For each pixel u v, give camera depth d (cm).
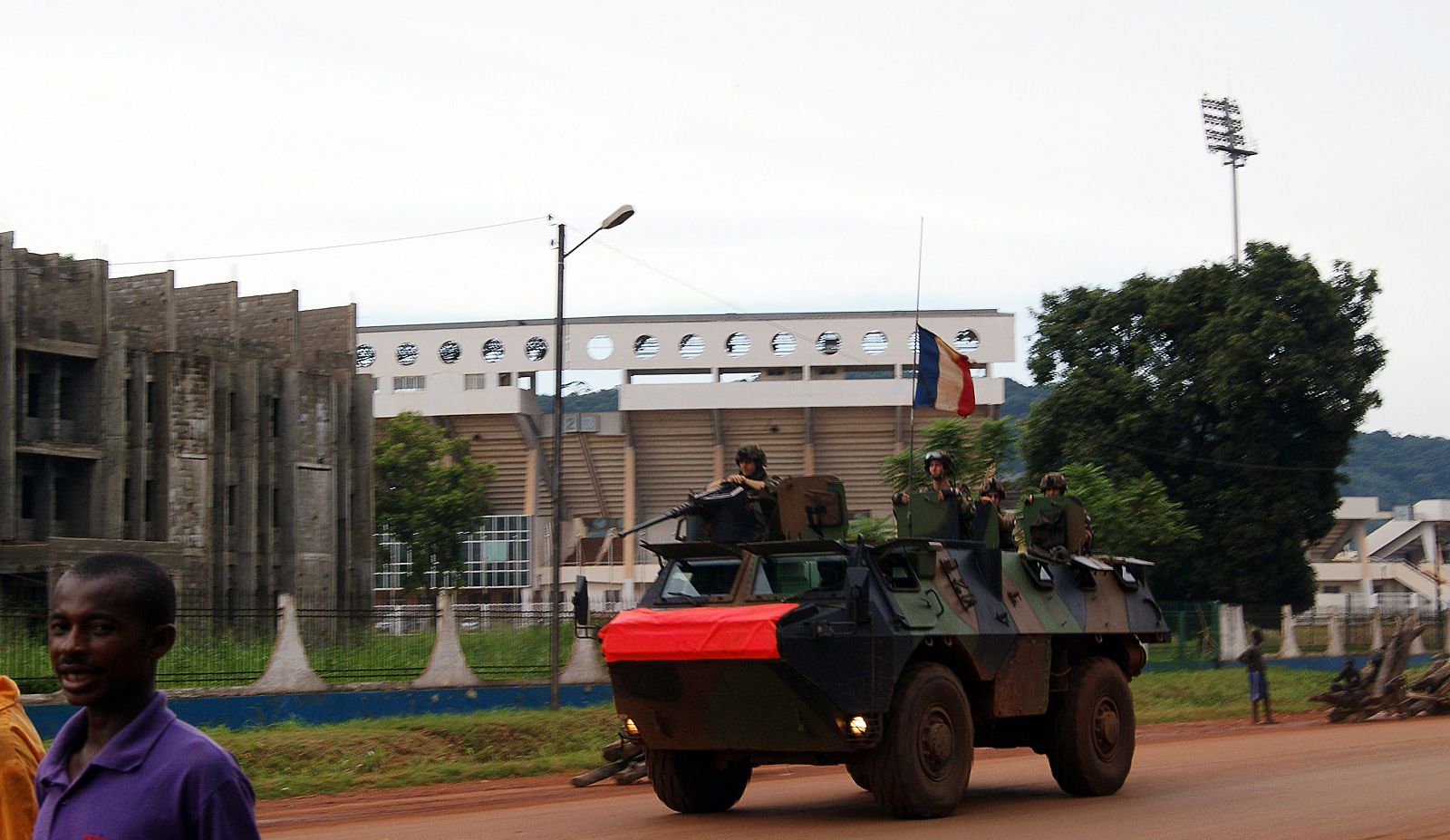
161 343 4238
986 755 2130
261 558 4562
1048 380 5006
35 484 3966
